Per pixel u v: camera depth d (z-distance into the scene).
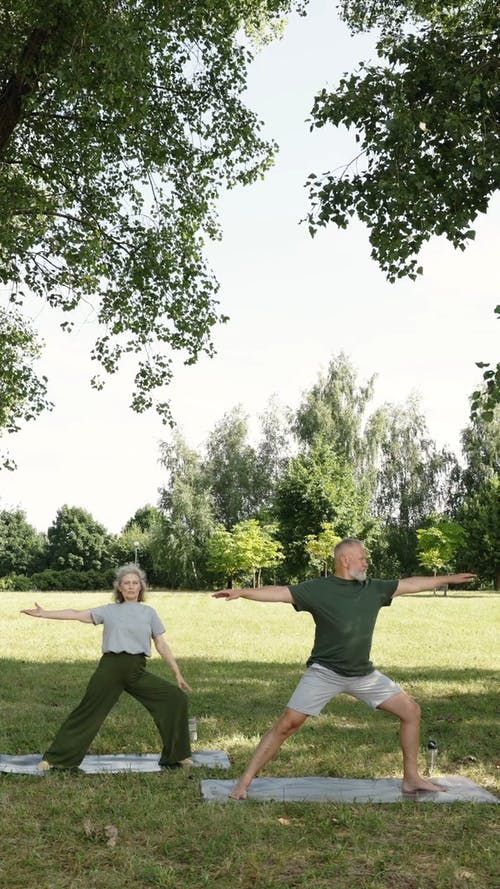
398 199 9.40
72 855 4.75
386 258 9.92
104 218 16.30
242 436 61.78
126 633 6.84
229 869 4.52
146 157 15.59
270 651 16.22
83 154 14.91
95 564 80.69
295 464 52.12
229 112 15.36
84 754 6.73
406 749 6.15
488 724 8.96
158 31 12.98
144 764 7.02
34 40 12.27
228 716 9.30
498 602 36.25
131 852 4.78
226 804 5.68
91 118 13.88
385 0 13.65
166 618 26.27
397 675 12.68
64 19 11.66
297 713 5.89
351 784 6.37
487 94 9.33
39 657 15.19
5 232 14.65
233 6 14.73
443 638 18.94
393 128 9.11
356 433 56.06
